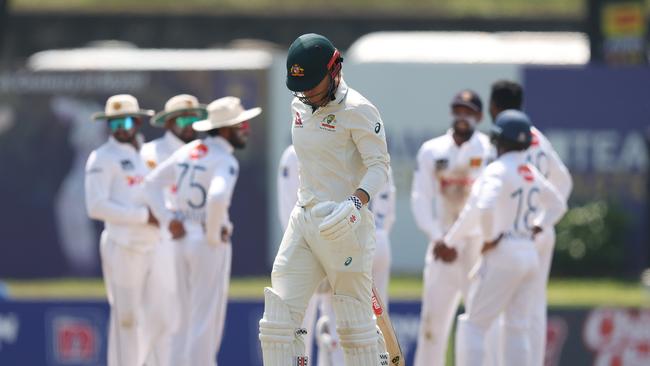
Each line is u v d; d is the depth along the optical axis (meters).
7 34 94.31
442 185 33.03
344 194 23.39
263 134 62.00
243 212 62.31
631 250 64.75
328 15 95.88
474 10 99.69
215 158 30.55
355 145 23.36
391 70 62.03
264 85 61.78
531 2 103.62
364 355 23.48
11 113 62.44
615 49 77.88
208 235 30.06
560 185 32.84
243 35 96.00
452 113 32.78
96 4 102.44
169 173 30.94
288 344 23.25
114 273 31.16
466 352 30.22
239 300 37.38
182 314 31.19
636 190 64.31
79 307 38.31
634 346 37.41
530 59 75.94
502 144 30.08
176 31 95.75
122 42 95.12
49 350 38.41
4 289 54.34
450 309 32.78
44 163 62.62
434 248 32.34
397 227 62.12
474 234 32.12
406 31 96.31
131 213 30.59
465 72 62.06
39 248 62.88
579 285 61.59
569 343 37.44
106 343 38.19
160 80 61.62
